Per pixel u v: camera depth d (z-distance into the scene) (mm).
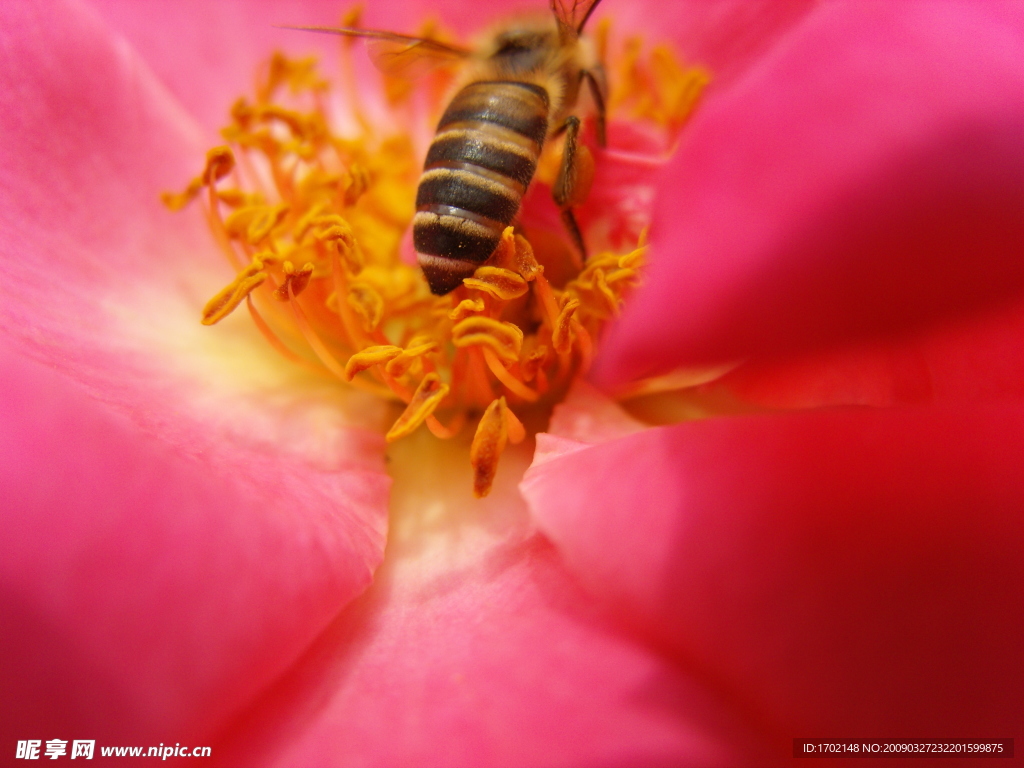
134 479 51
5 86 64
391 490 62
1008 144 45
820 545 50
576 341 62
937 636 50
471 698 53
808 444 51
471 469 62
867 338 47
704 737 50
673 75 68
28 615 50
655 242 46
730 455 51
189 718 50
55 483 51
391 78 71
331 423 63
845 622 50
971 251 45
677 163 46
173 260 66
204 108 73
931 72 45
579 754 51
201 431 60
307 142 67
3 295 59
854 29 45
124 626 50
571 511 52
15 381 52
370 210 68
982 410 52
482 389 62
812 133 45
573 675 52
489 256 60
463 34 76
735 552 50
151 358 63
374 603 58
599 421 61
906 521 50
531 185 62
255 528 53
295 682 54
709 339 45
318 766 52
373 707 54
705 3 70
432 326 64
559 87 63
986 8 47
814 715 50
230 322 65
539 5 75
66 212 64
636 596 51
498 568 58
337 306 63
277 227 65
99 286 64
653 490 51
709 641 50
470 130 59
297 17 75
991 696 50
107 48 67
